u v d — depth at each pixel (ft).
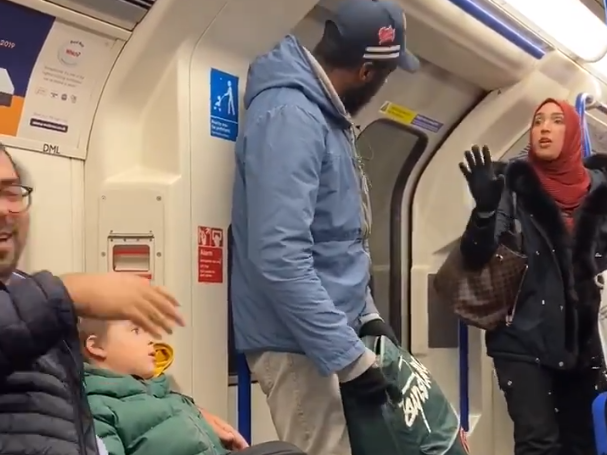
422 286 14.12
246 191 7.82
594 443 11.93
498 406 14.55
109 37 7.70
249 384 9.06
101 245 8.02
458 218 13.99
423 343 14.05
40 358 4.65
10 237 5.14
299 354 7.88
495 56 12.59
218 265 8.53
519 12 12.06
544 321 11.52
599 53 14.11
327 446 7.95
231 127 8.75
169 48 8.04
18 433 4.51
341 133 8.21
